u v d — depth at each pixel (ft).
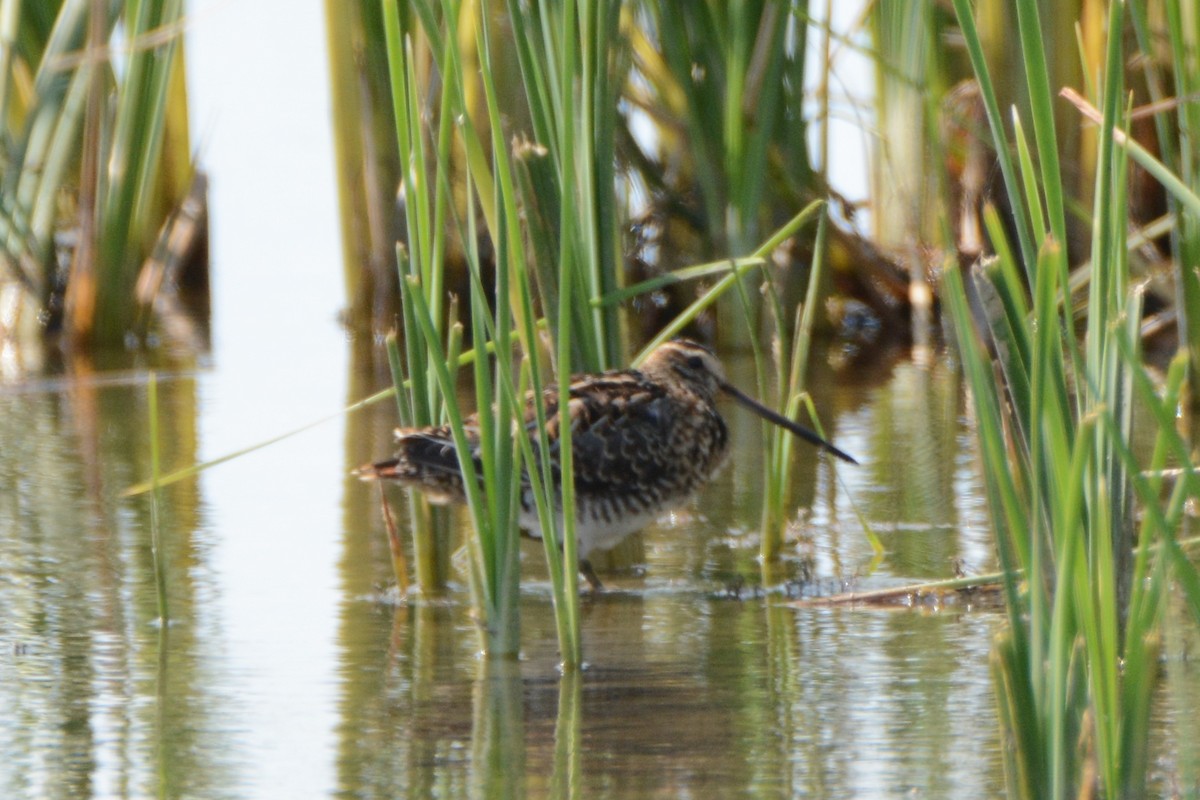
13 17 61.93
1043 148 22.33
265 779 23.27
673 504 37.04
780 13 58.23
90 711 26.27
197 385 58.44
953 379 58.65
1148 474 21.74
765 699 26.89
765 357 63.10
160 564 31.42
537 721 25.84
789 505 42.34
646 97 63.67
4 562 36.24
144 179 65.31
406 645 30.32
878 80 63.62
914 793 22.66
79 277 64.90
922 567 36.04
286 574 35.58
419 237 32.65
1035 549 20.30
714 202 61.46
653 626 31.76
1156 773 23.30
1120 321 20.83
